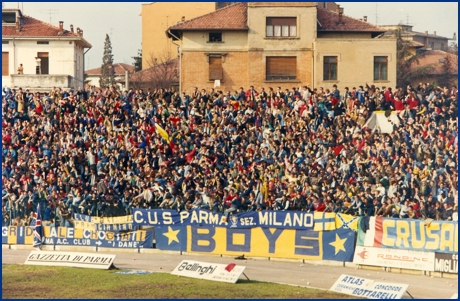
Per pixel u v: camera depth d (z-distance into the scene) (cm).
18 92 5744
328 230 3906
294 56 6153
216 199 4450
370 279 3272
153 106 5331
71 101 5494
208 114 5234
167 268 3809
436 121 4712
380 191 4259
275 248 4056
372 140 4688
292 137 4891
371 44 5994
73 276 3559
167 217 4362
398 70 6712
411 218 3894
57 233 4603
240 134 5031
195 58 6272
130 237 4441
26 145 5281
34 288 3272
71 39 7212
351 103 5072
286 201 4362
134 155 5059
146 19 8044
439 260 3500
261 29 6181
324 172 4556
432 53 7038
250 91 5269
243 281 3416
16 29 7262
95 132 5312
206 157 4881
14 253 4447
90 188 4897
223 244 4206
